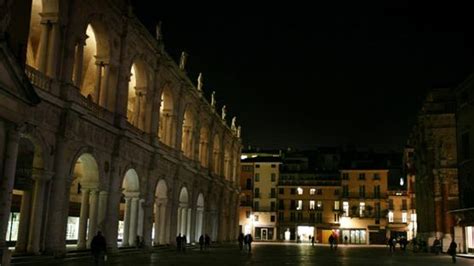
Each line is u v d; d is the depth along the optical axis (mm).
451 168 64875
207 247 64062
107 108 39656
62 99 32125
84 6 35188
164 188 53562
